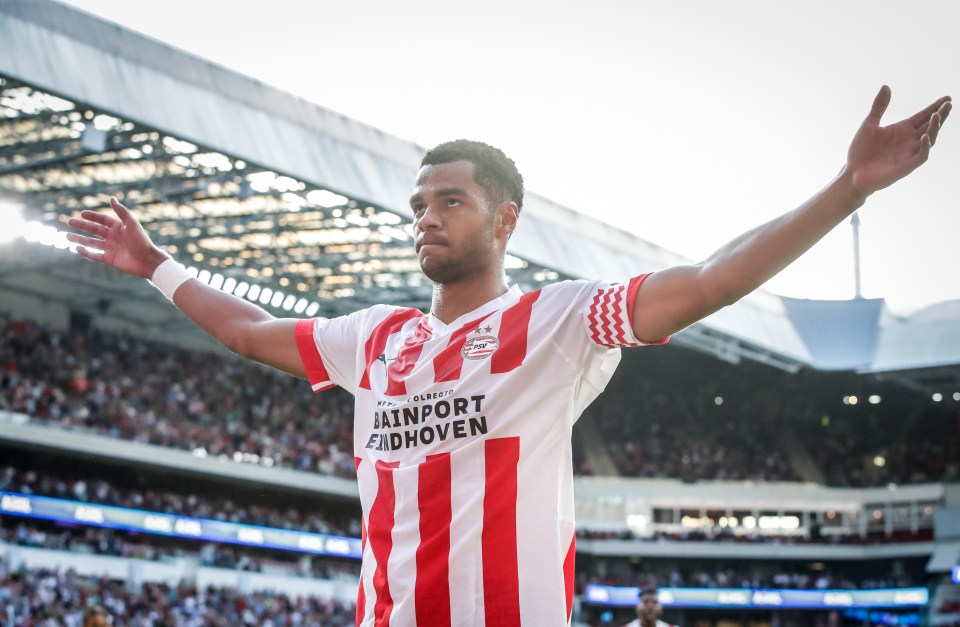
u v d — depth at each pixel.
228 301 3.38
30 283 45.06
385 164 36.47
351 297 49.53
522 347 2.76
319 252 43.06
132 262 3.46
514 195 3.01
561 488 2.75
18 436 37.00
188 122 30.30
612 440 59.34
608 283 2.79
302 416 50.41
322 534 44.91
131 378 44.62
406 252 42.62
